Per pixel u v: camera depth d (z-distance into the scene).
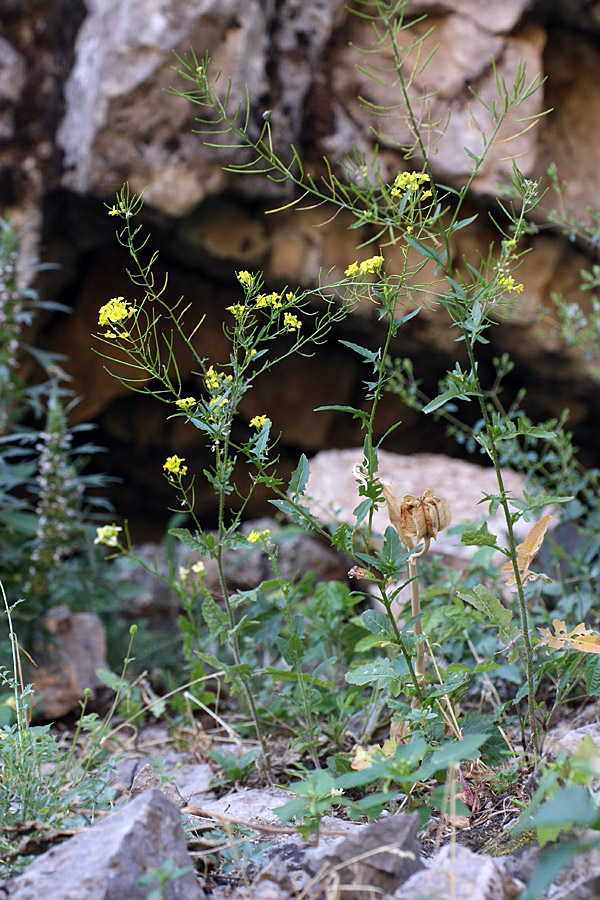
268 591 2.67
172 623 3.84
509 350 4.83
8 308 3.19
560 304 3.28
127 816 1.26
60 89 4.32
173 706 2.55
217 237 4.33
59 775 1.94
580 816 0.91
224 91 3.95
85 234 4.52
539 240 4.53
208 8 3.87
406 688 1.72
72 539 3.56
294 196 4.28
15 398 3.27
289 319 1.71
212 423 1.67
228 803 1.83
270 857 1.44
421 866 1.28
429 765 1.27
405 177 1.62
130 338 1.59
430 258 1.60
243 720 2.54
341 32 4.29
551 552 2.80
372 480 1.53
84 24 4.29
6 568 3.10
